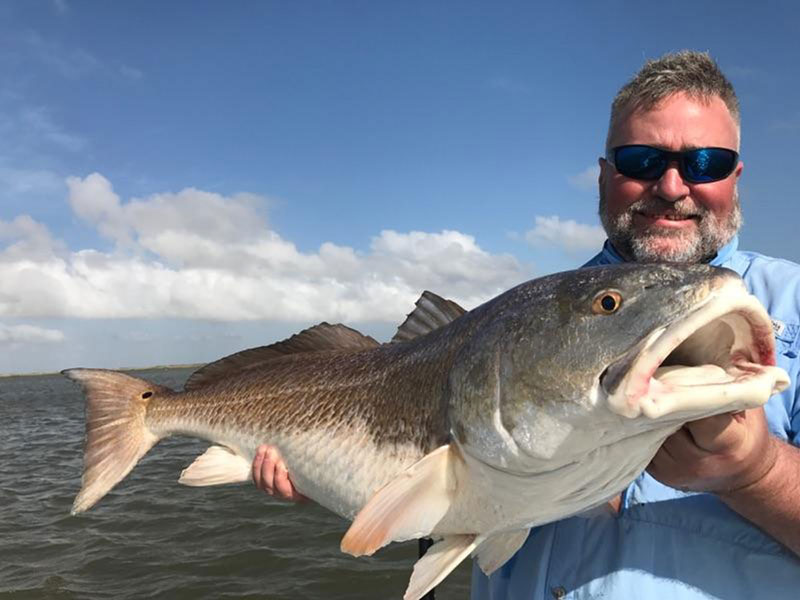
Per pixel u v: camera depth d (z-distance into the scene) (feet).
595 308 1.68
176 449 14.66
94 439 3.56
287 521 8.06
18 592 6.16
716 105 2.42
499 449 1.84
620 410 1.51
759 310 1.43
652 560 1.99
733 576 1.92
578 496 1.81
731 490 1.69
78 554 7.16
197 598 5.89
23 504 9.59
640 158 2.43
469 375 1.96
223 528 7.87
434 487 1.97
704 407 1.41
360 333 3.08
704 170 2.36
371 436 2.42
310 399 2.72
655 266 1.68
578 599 2.06
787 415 2.02
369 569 6.41
